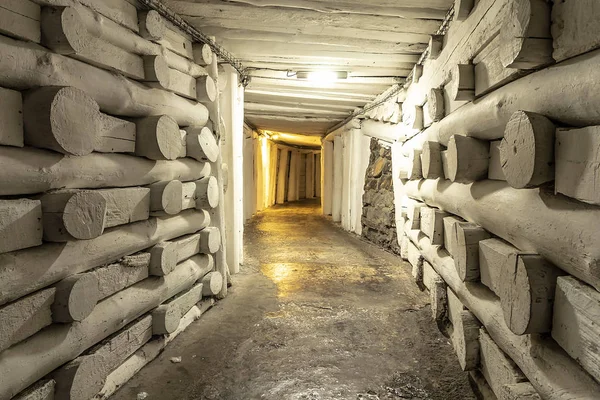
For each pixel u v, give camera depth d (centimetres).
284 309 300
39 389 145
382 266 434
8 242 129
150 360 218
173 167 242
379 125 539
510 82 156
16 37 136
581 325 103
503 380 152
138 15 207
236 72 373
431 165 257
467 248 183
